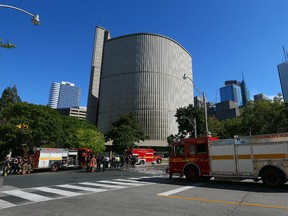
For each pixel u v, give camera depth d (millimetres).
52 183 14266
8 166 21547
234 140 13430
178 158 15742
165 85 104625
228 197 9195
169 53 110688
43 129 36250
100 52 127438
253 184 13242
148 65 104938
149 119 98062
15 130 32625
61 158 28484
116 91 106125
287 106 32969
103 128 105062
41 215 6527
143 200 8633
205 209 7156
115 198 9062
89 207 7504
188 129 57094
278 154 11820
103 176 19125
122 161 32250
